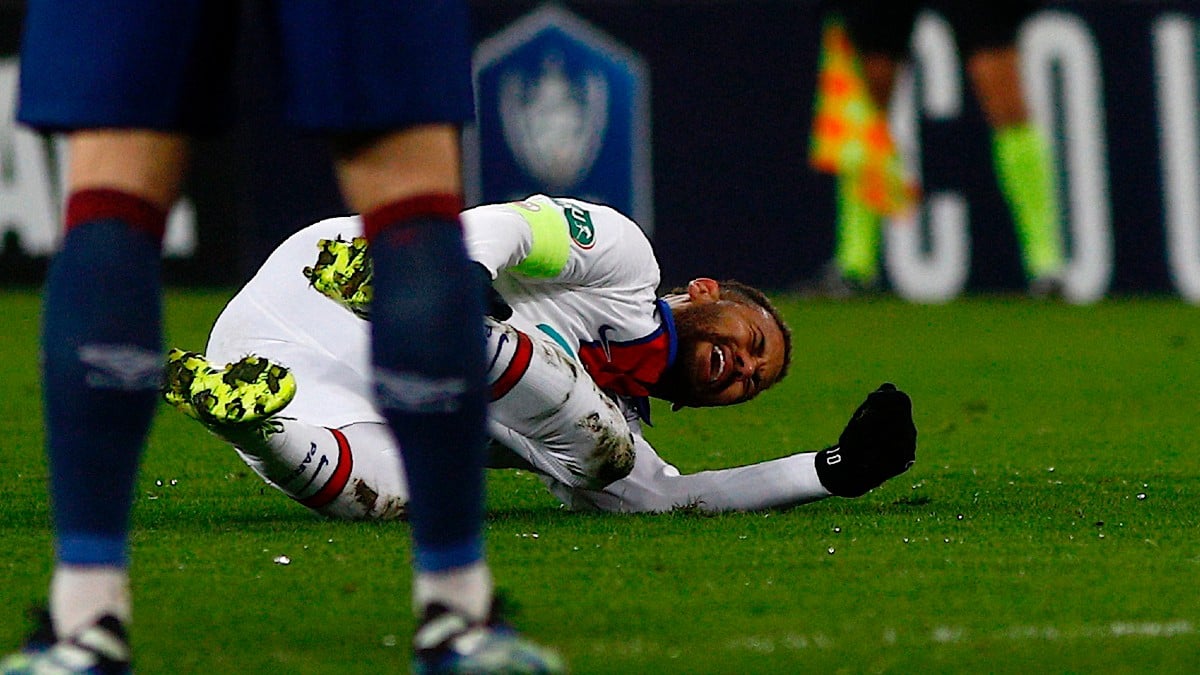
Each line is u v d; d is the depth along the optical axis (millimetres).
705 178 46406
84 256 7383
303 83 7523
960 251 47812
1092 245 47969
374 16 7426
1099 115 47750
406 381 7387
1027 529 12547
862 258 47500
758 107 46625
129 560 10891
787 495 13117
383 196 7578
